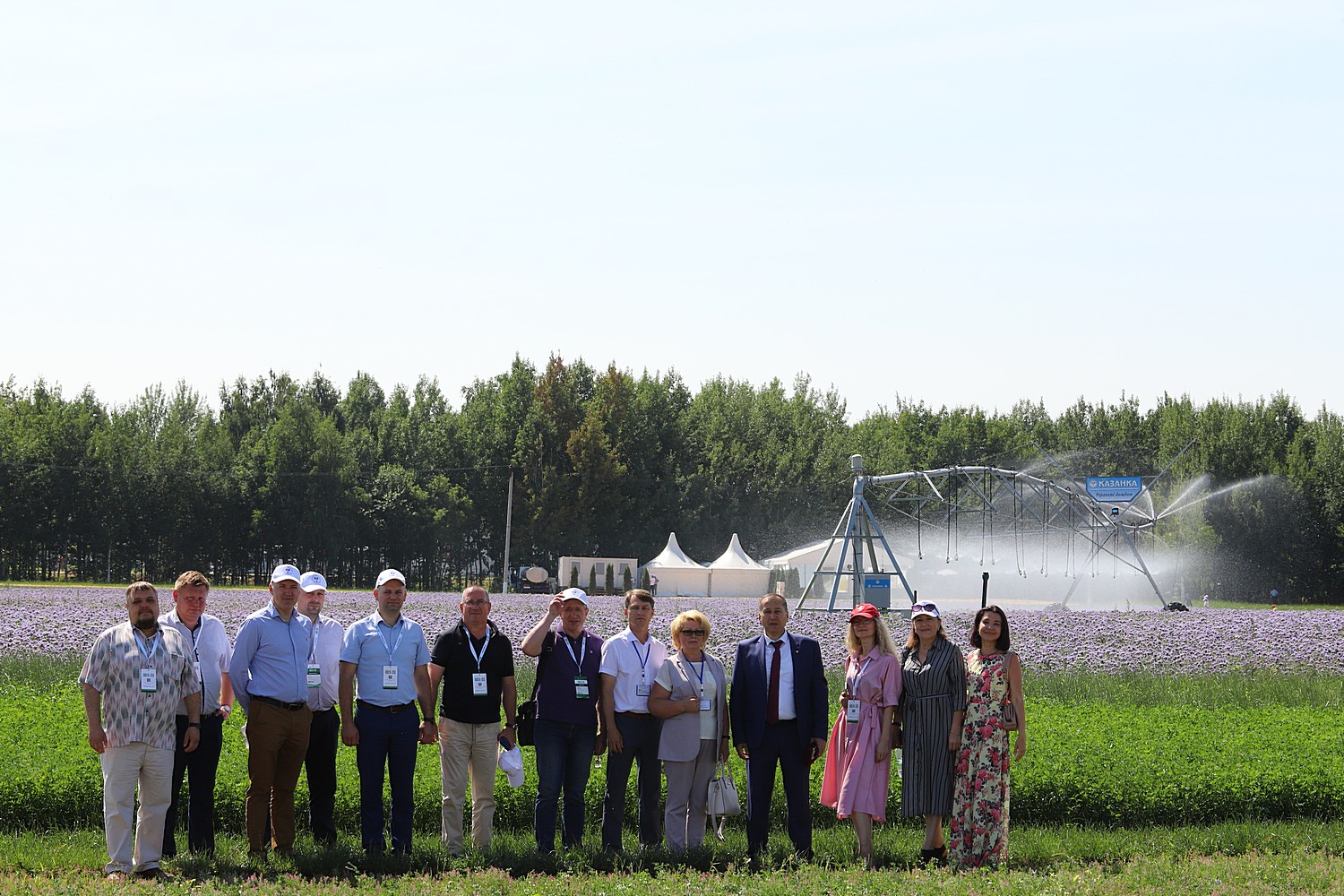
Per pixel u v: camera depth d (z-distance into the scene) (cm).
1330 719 1786
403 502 8625
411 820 1155
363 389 10662
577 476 9044
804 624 3344
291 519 8238
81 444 8094
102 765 1059
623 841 1240
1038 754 1462
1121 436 10062
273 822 1150
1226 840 1244
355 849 1134
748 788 1169
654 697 1185
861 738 1175
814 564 7094
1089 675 2361
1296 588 8944
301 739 1149
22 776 1255
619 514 9200
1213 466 9225
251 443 8588
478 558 9344
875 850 1201
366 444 9288
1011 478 5388
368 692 1148
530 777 1344
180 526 8175
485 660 1179
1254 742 1567
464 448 9288
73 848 1137
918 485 9081
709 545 9312
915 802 1175
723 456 9762
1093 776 1366
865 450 9819
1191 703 2097
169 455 8194
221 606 4072
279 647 1142
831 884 978
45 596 4522
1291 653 2762
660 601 5412
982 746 1161
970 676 1185
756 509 9481
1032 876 1020
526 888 968
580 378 10588
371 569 8850
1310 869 1041
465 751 1173
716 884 980
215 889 970
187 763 1145
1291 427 9856
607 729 1180
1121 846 1220
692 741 1182
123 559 8206
